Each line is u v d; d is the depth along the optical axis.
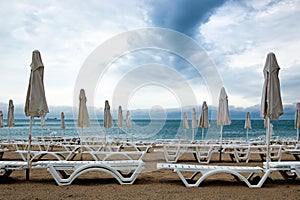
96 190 4.36
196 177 5.62
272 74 5.12
